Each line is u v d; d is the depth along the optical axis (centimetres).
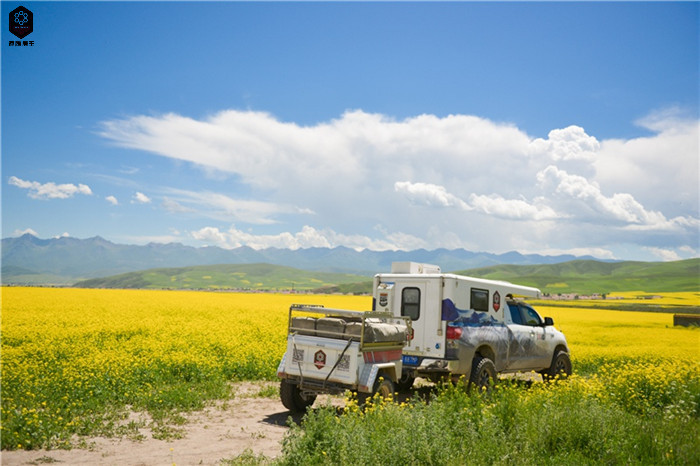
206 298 5372
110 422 836
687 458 638
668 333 2969
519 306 1345
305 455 616
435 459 606
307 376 959
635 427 749
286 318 2931
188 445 763
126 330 2102
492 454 623
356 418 722
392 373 992
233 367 1381
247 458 674
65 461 673
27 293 5031
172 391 1052
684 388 989
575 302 7650
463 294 1141
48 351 1502
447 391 894
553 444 681
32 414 802
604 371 1443
